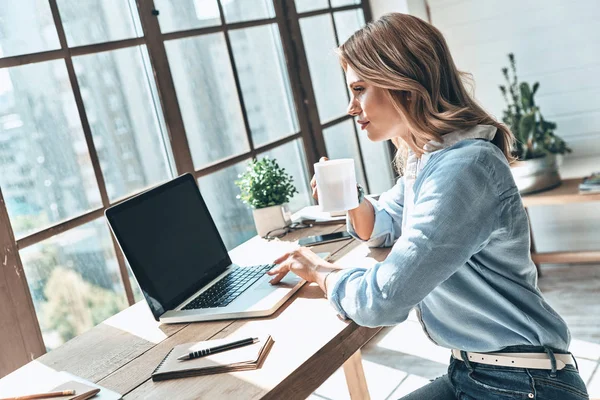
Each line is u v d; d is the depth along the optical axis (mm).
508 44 3684
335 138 3318
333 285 1460
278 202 2246
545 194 3340
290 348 1344
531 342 1326
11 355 1907
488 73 3770
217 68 2715
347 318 1427
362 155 3504
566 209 3711
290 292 1612
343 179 1697
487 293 1343
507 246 1324
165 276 1699
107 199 2279
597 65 3514
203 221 1938
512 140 1443
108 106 2309
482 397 1401
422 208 1287
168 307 1665
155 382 1309
